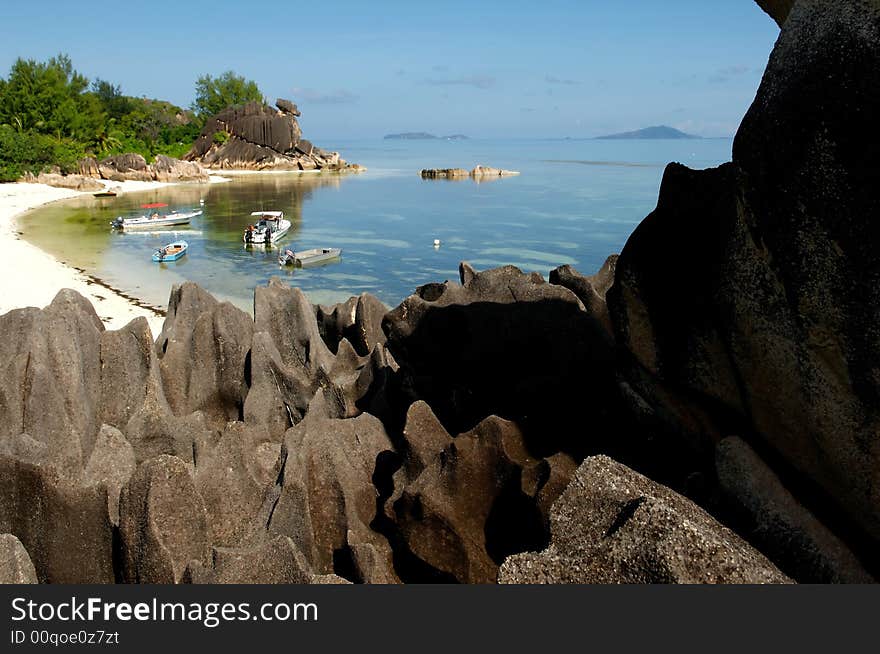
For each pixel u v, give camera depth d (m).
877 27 4.66
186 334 14.86
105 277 42.09
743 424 6.59
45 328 11.34
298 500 8.52
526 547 7.76
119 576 8.20
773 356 5.79
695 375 6.82
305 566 6.91
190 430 11.57
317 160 152.12
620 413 8.22
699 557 4.70
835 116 4.89
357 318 16.08
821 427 5.55
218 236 60.16
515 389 9.66
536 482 7.77
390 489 9.49
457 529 8.05
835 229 5.03
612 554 4.96
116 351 12.43
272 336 15.37
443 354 11.54
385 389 12.16
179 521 7.83
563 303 10.59
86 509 8.26
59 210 76.19
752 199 5.61
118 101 146.00
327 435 9.39
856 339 5.09
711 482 6.60
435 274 46.25
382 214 76.56
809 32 5.09
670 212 6.95
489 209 80.31
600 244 56.16
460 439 8.44
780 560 5.79
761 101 5.48
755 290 5.82
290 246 56.06
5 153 94.19
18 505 8.33
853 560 5.56
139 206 80.69
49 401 10.87
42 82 110.38
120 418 12.28
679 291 6.80
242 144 145.88
